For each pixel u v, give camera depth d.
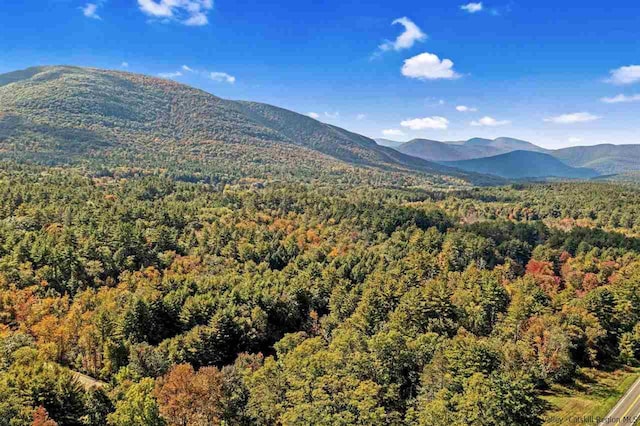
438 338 87.81
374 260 165.62
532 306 110.44
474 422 62.59
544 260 180.25
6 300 101.12
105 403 68.06
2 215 160.88
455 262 173.50
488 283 121.75
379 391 71.50
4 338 83.38
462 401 65.06
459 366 74.94
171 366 87.25
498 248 191.00
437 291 113.81
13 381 63.00
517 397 65.31
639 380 94.00
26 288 109.88
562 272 170.25
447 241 186.88
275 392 72.50
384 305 115.00
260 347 111.38
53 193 193.88
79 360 90.38
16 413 57.50
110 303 106.50
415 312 106.75
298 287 130.50
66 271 124.44
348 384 68.75
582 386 90.88
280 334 119.06
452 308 109.94
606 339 107.81
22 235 137.88
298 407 65.06
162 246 160.25
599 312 109.38
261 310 114.88
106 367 86.25
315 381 70.31
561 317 103.25
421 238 190.88
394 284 125.88
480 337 102.31
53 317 95.44
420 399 70.44
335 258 166.12
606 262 164.00
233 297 118.50
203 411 70.75
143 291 115.00
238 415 73.06
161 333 107.38
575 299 116.44
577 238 197.12
